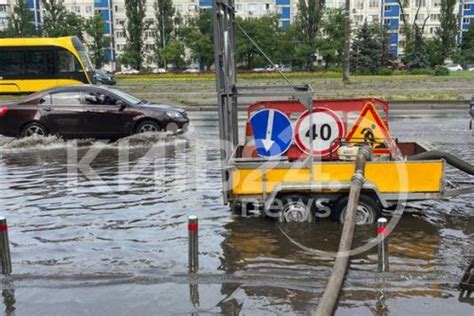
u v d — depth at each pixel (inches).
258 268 227.9
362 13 3341.5
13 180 386.0
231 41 302.8
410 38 2159.2
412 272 220.7
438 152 290.7
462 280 206.8
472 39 2418.8
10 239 267.4
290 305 196.7
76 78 949.2
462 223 282.0
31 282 218.8
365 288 207.2
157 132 546.9
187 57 2468.0
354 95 927.0
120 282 217.5
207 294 206.1
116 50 3282.5
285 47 1991.9
